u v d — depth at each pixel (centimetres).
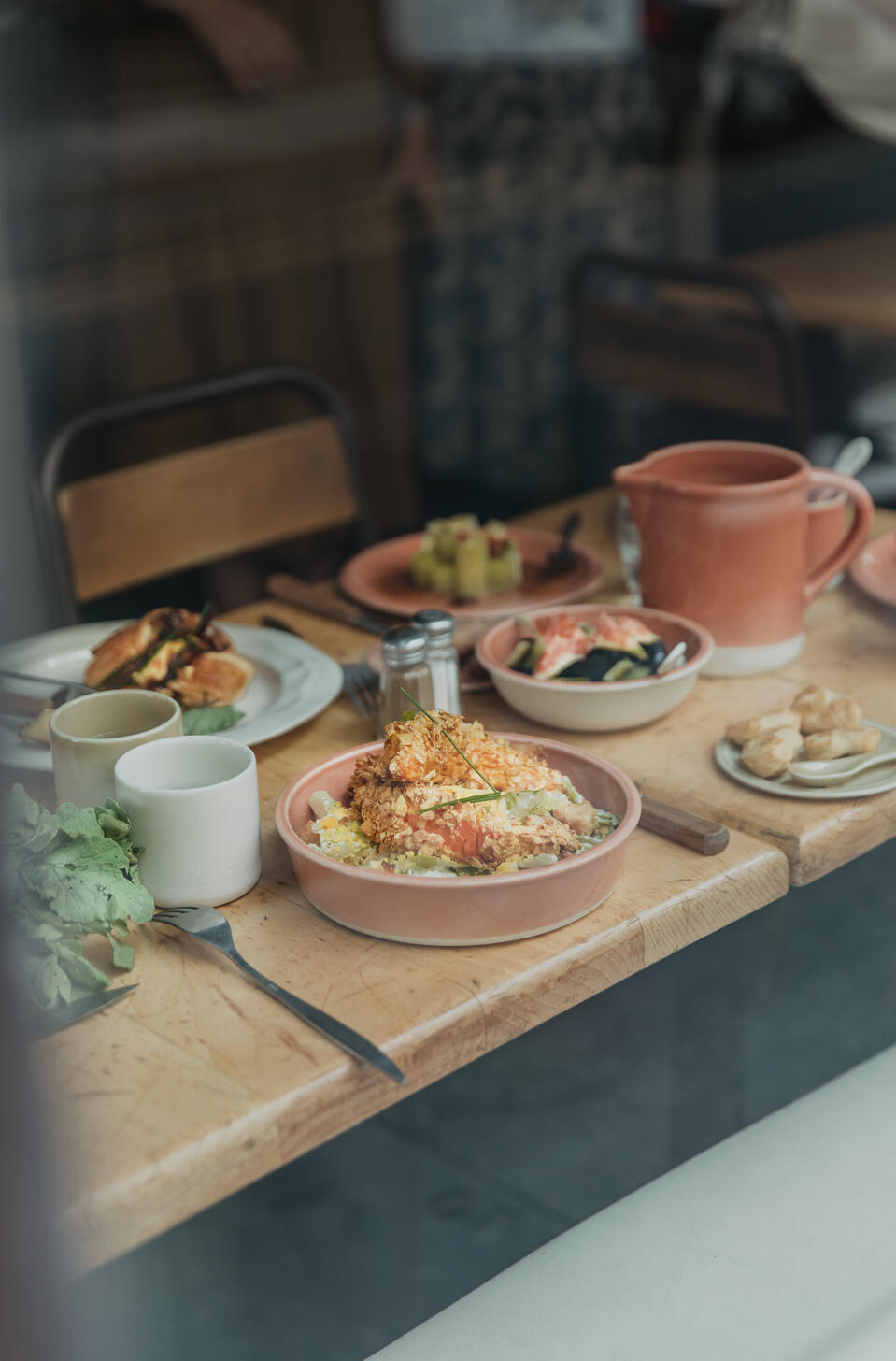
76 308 277
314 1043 58
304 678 95
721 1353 66
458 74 323
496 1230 133
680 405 325
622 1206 76
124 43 271
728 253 354
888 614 106
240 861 69
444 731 70
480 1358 67
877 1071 86
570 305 212
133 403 141
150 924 67
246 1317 123
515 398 357
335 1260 130
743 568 92
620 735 88
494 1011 61
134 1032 59
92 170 273
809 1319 67
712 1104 140
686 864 72
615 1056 156
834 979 163
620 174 353
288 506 149
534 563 119
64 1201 28
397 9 310
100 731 76
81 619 135
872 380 248
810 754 81
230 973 63
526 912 63
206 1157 52
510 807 69
